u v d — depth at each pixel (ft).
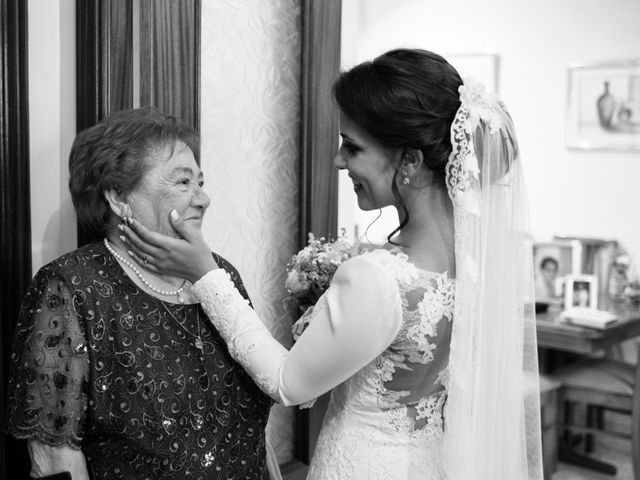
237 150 6.51
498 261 4.56
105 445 4.31
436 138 4.22
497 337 4.61
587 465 12.96
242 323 4.49
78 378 4.13
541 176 15.25
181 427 4.43
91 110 5.17
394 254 4.37
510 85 15.42
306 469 7.19
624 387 12.01
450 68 4.33
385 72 4.22
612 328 11.78
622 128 14.24
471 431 4.42
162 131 4.50
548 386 12.07
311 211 6.89
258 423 4.96
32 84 5.10
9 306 4.93
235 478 4.76
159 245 4.39
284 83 6.87
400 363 4.42
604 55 14.35
